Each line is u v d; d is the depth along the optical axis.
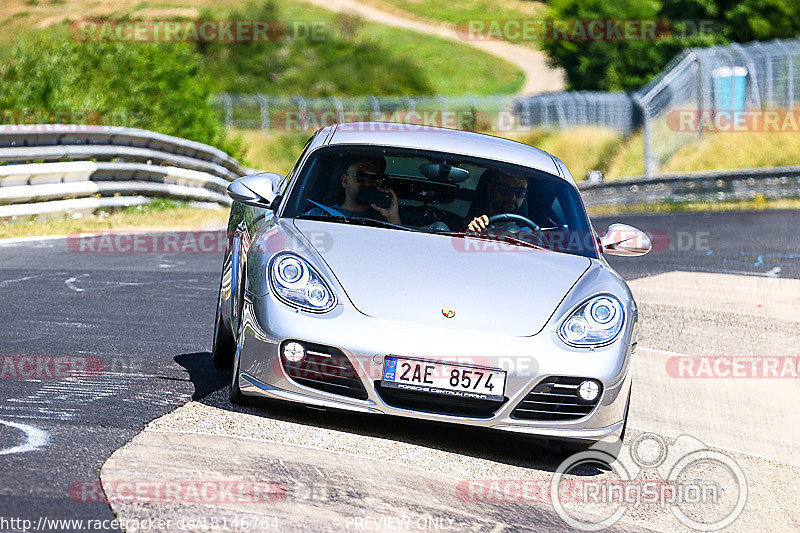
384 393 12.54
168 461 10.88
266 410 13.53
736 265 39.38
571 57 150.75
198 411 13.09
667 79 105.06
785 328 26.84
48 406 12.62
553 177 16.61
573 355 12.81
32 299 20.62
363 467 11.65
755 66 102.88
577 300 13.54
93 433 11.64
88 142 39.78
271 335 12.69
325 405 12.60
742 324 26.92
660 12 146.25
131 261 28.25
